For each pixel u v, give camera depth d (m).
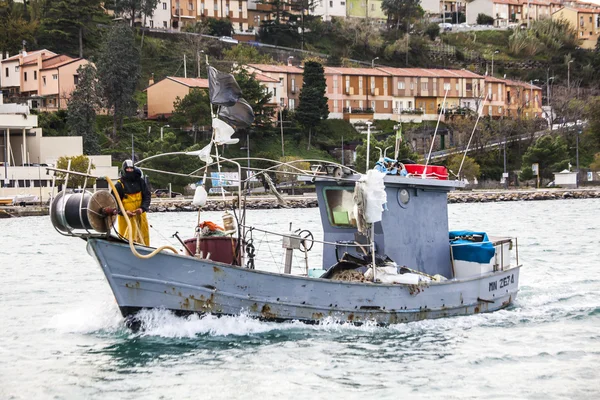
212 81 40.41
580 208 160.00
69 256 79.25
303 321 36.88
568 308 45.78
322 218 41.53
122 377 32.41
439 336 38.31
